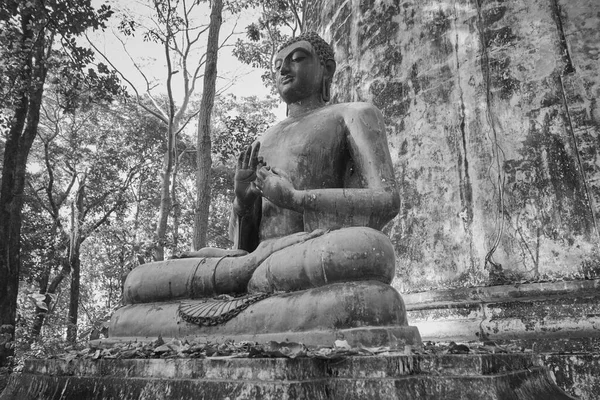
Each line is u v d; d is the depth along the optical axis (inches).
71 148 1153.4
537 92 253.6
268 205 183.9
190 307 161.9
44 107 1045.2
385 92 313.1
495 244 245.4
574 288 217.8
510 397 106.8
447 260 260.4
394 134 301.4
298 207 161.2
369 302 133.8
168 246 830.5
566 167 237.5
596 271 217.8
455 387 104.2
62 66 735.7
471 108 271.4
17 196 602.9
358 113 177.0
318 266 141.6
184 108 985.5
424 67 297.4
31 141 638.5
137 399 114.3
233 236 200.8
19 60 607.8
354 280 140.1
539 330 214.8
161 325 163.9
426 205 276.2
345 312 133.0
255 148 180.2
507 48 267.7
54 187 1237.1
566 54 250.7
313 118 186.4
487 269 244.7
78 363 133.6
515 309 226.5
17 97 614.2
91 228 1042.1
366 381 103.1
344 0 366.9
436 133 281.9
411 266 273.3
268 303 146.4
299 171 178.2
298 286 147.4
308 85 199.5
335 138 179.5
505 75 264.8
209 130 667.4
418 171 284.4
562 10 256.7
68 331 587.5
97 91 663.1
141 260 775.1
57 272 1078.4
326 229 155.3
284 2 871.7
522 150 250.7
